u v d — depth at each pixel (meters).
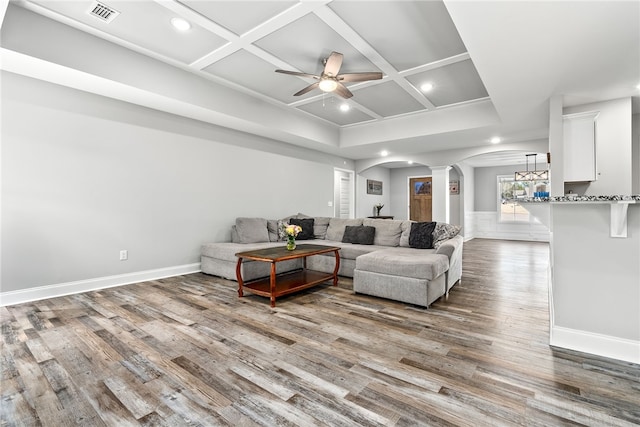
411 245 4.21
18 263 3.06
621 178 3.64
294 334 2.33
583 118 3.65
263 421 1.39
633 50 2.54
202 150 4.66
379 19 2.70
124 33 2.98
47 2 2.53
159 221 4.16
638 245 1.92
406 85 4.11
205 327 2.46
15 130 3.03
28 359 1.93
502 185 9.43
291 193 6.29
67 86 3.32
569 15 2.08
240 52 3.32
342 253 4.27
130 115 3.84
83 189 3.47
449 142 5.99
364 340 2.23
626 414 1.42
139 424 1.37
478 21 2.16
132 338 2.24
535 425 1.35
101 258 3.62
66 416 1.42
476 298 3.28
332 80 3.28
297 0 2.47
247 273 3.85
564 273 2.12
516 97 3.62
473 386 1.66
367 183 9.41
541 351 2.06
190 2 2.50
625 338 1.95
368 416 1.42
